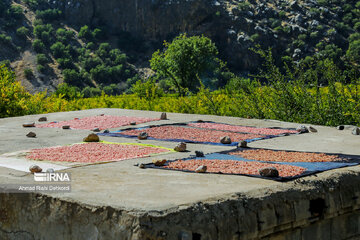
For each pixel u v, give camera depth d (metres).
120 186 3.28
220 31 101.00
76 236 2.85
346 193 3.56
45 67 107.75
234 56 98.25
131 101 15.19
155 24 112.62
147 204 2.70
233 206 2.84
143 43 116.38
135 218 2.54
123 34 119.44
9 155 5.01
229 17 100.69
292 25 100.12
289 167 3.97
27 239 3.19
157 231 2.49
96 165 4.32
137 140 6.21
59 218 2.96
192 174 3.79
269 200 3.03
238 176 3.66
